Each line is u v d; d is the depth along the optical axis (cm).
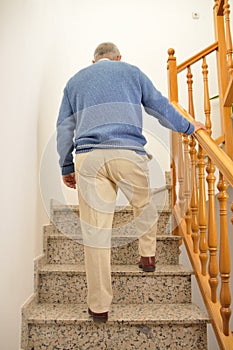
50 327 148
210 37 333
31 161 177
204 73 241
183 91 320
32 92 182
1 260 137
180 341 148
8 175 146
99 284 139
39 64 196
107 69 146
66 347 147
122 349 146
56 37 241
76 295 171
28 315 151
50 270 172
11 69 153
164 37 331
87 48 322
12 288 145
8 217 144
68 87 152
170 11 336
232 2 309
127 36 329
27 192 169
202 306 253
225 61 241
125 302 171
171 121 148
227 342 134
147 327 148
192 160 173
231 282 232
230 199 232
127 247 194
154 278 172
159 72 325
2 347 134
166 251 196
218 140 233
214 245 152
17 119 158
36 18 192
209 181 155
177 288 172
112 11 332
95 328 148
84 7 331
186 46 331
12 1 158
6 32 150
